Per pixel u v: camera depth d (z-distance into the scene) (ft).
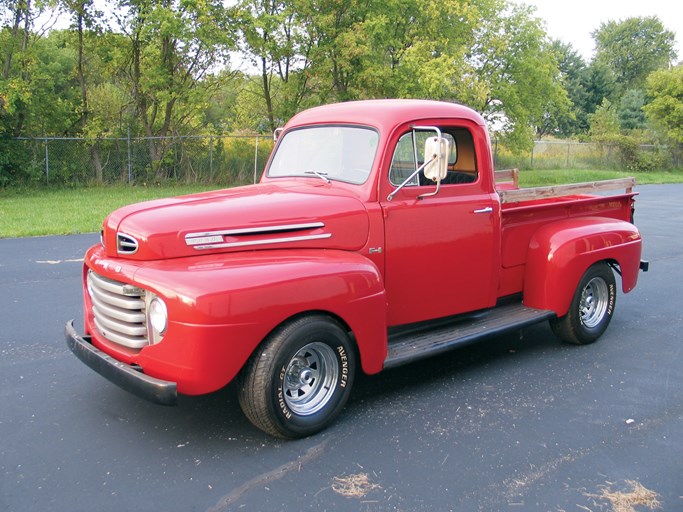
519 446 13.00
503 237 17.69
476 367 17.65
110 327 12.87
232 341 11.60
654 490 11.44
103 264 12.96
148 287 11.84
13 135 66.39
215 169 74.08
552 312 18.17
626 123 180.86
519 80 85.05
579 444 13.14
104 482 11.33
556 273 18.10
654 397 15.69
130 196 57.36
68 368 16.76
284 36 74.43
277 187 15.43
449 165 17.12
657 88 124.57
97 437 13.03
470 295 16.85
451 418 14.25
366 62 72.38
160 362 11.82
